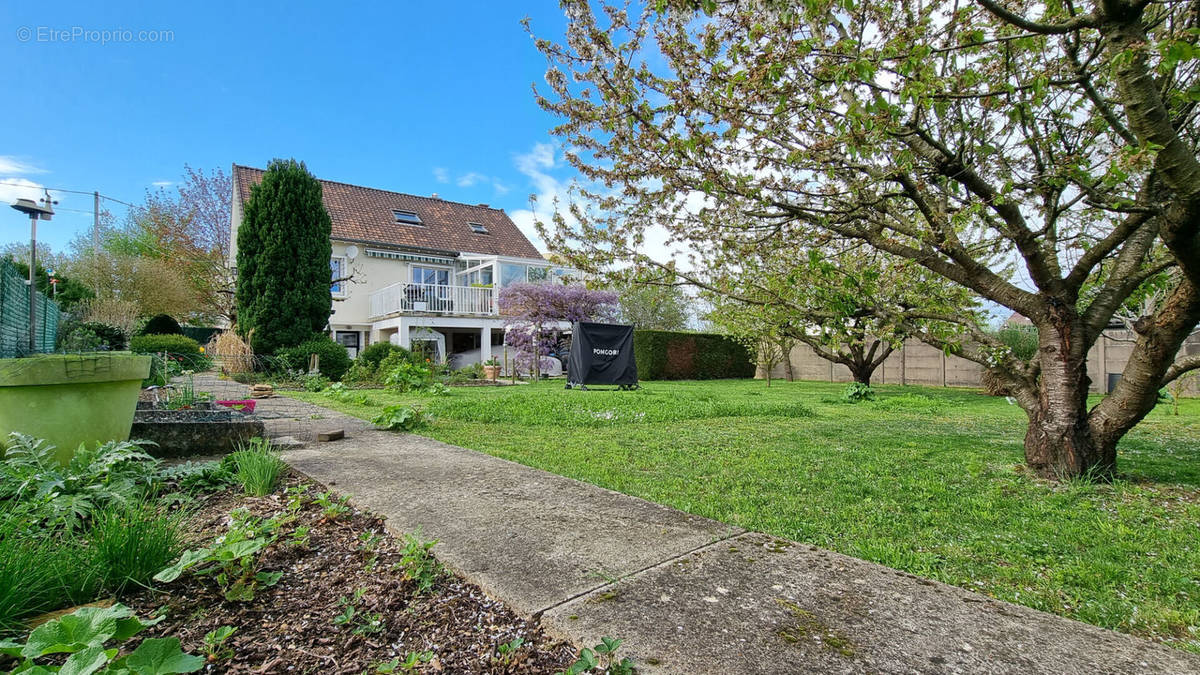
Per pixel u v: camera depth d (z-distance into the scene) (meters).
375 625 1.60
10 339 7.47
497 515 2.69
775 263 5.03
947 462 4.48
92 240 24.78
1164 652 1.55
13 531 1.91
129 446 2.95
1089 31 3.19
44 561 1.69
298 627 1.60
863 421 7.25
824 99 3.24
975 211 3.56
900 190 4.13
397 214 20.38
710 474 4.05
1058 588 2.16
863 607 1.78
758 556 2.20
